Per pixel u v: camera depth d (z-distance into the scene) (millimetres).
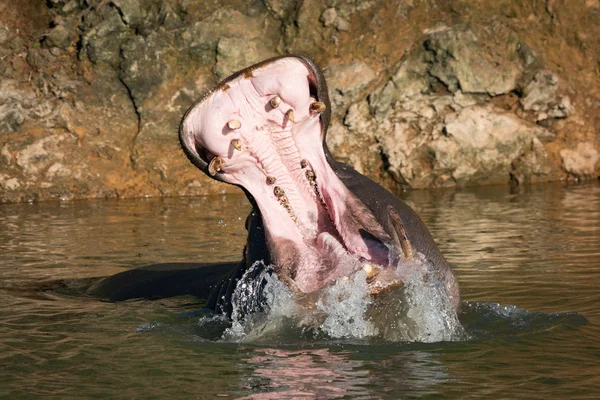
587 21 38312
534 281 14461
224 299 11648
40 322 12211
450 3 37594
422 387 8430
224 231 22844
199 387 8672
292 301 9867
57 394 8609
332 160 10125
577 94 36656
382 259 9719
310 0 37219
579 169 35344
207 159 9641
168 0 36625
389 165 34531
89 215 27641
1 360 9984
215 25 36125
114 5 35906
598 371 8938
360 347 9953
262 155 9531
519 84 36031
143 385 8828
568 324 11023
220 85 9203
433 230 21859
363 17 37500
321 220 9914
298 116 9297
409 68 35594
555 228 21500
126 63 35500
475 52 35438
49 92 35938
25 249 20188
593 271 15211
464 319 11359
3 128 34469
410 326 10305
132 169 34906
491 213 25359
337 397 8148
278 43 37219
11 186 33344
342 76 35562
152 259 18422
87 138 35125
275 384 8641
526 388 8375
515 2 38031
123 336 11141
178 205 30375
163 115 35469
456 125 34344
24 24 38094
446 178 34625
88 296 14523
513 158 34906
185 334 11055
